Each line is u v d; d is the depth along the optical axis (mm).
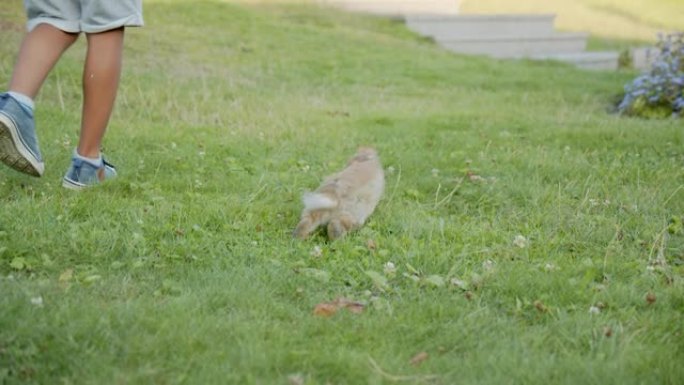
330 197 5164
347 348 3693
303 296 4301
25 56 5340
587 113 11234
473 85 13812
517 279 4566
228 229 5270
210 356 3486
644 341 3916
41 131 7441
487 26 19562
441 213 6070
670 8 24984
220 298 4109
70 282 4238
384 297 4402
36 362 3385
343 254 4926
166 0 16656
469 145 8250
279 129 8586
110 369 3344
